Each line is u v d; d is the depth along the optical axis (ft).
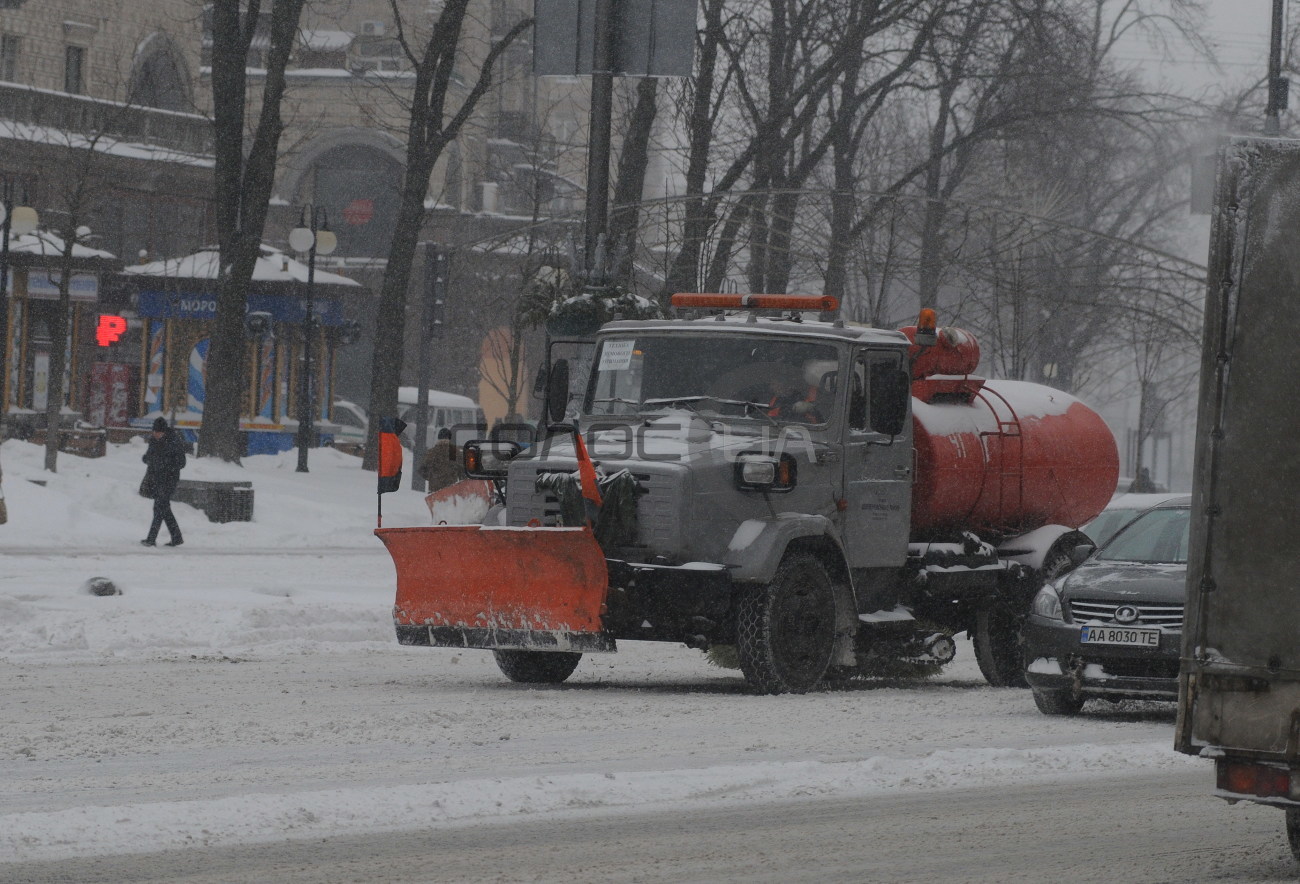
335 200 426.92
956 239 234.79
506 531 78.95
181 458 174.91
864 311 238.48
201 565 152.76
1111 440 102.12
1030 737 70.54
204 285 291.38
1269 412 41.73
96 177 336.29
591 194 121.60
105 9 358.43
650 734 67.21
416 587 82.99
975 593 92.27
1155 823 51.75
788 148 242.17
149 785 52.95
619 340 87.30
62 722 66.23
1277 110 204.03
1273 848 48.01
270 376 296.71
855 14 239.09
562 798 52.13
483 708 73.97
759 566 79.41
